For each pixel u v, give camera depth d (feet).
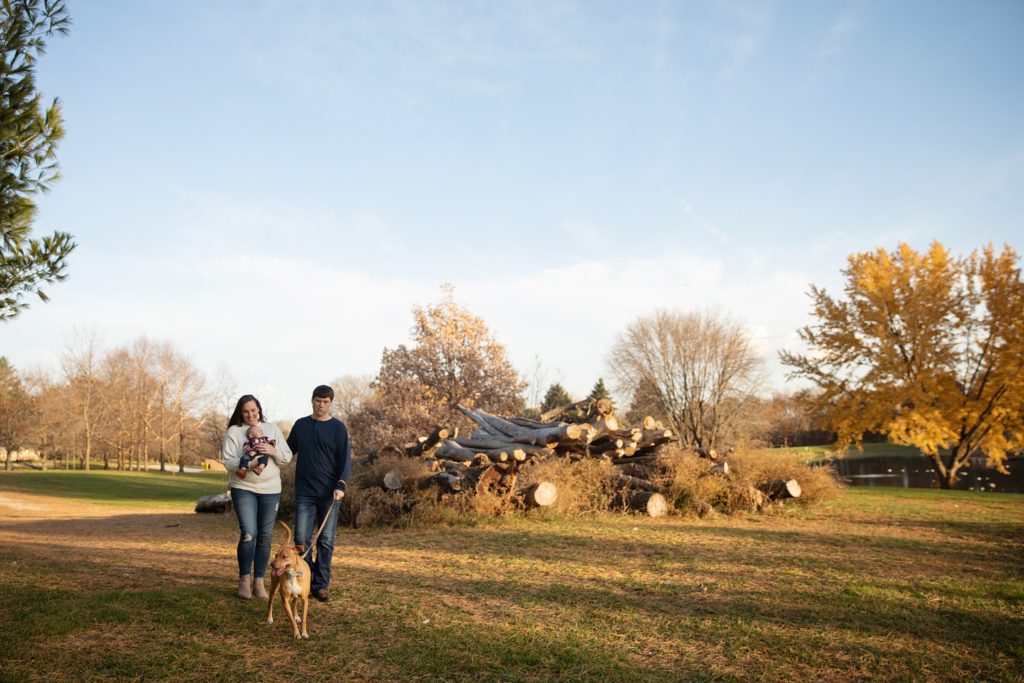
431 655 15.34
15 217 21.61
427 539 33.32
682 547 30.53
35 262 22.06
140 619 17.81
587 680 14.07
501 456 40.11
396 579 23.49
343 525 40.19
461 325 111.14
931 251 88.84
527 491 39.78
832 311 93.50
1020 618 19.04
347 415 116.26
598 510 41.75
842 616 19.06
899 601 20.74
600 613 19.07
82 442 194.18
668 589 22.09
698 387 144.25
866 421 89.76
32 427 179.11
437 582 23.03
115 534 40.50
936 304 86.99
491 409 106.11
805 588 22.44
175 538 37.78
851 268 94.12
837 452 94.17
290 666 14.76
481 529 36.09
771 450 52.11
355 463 50.37
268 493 20.57
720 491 44.01
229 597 20.29
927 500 55.36
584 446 45.19
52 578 22.88
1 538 38.22
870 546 31.71
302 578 16.65
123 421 200.54
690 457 44.62
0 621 17.16
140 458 225.15
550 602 20.26
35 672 13.87
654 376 145.79
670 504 42.57
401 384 105.09
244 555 20.13
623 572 25.02
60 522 52.06
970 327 88.02
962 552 30.25
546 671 14.52
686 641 16.79
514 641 16.35
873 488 69.87
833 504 50.01
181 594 20.35
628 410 151.43
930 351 87.25
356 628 17.40
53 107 21.94
